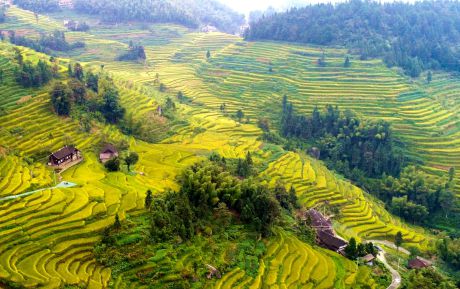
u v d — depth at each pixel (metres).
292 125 120.38
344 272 56.38
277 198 72.81
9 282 38.19
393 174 106.00
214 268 48.00
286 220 66.56
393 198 95.56
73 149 70.12
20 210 49.09
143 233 48.78
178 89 147.00
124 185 61.34
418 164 107.38
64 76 95.12
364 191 99.31
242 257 52.12
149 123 97.12
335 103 129.88
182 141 96.50
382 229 79.38
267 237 58.81
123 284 42.22
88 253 45.28
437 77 142.50
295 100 133.00
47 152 69.69
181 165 77.25
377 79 138.12
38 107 80.38
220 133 108.00
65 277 40.62
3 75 86.56
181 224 51.44
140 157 79.25
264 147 101.00
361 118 116.00
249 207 59.03
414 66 141.50
